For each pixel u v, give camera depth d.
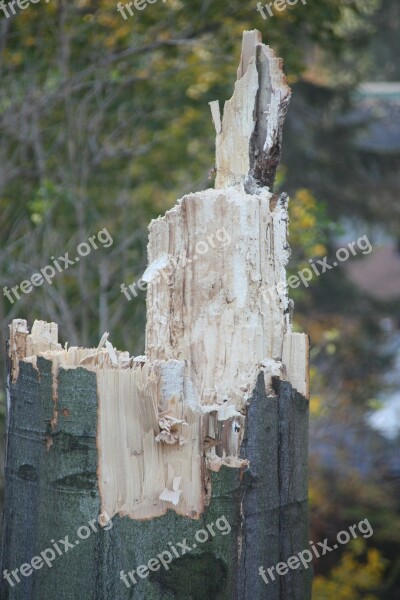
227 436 10.12
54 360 10.17
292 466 10.48
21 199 30.89
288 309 10.86
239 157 11.22
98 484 9.95
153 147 35.19
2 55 29.88
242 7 32.66
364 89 53.69
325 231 39.47
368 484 40.12
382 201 51.62
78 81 31.97
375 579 36.44
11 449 10.73
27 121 32.22
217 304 10.53
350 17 42.62
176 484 10.02
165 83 34.50
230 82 35.00
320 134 49.09
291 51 34.53
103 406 9.91
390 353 50.41
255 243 10.58
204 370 10.47
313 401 30.22
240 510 10.00
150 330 10.82
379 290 69.38
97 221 30.08
